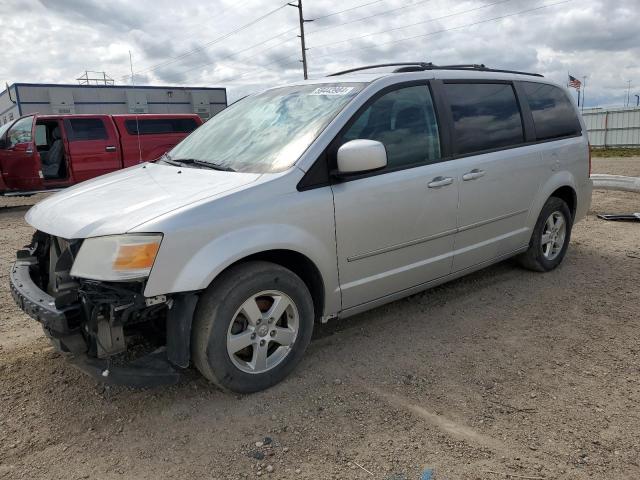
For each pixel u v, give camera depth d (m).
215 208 2.83
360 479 2.39
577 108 5.47
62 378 3.35
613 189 10.19
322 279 3.28
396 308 4.38
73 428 2.83
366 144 3.10
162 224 2.66
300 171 3.15
